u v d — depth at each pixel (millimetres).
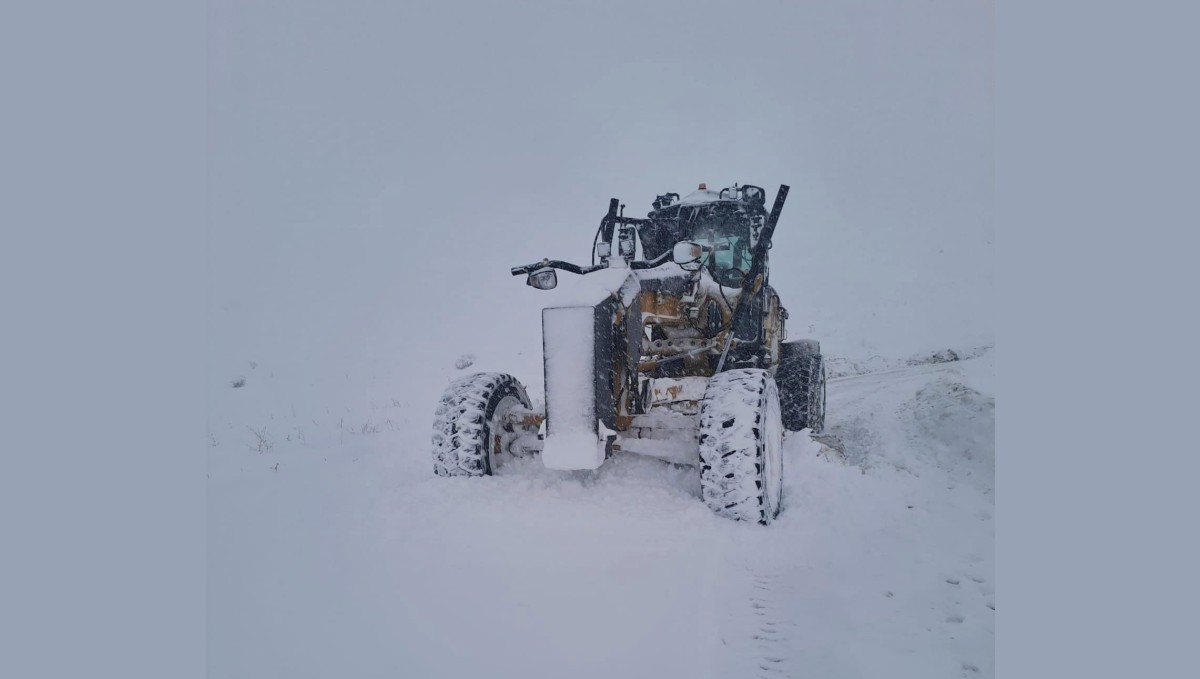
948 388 4633
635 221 4105
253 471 3988
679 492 3119
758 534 2740
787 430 4266
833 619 2143
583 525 2832
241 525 3023
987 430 3957
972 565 2562
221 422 5203
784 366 4379
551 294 3016
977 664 1936
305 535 2855
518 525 2867
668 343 3705
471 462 3393
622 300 3074
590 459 2861
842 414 4582
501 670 1885
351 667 1917
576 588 2322
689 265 3604
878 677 1854
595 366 2883
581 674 1852
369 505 3188
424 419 5453
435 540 2777
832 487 3316
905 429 4160
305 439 4938
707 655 1930
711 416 2924
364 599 2291
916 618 2176
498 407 3609
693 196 4109
